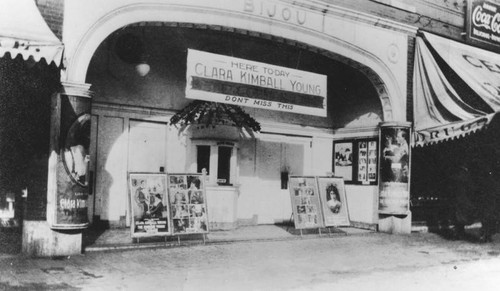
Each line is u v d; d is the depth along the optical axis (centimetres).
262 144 1330
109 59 1099
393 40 1268
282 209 1360
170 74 1188
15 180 837
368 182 1323
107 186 1096
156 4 911
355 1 1201
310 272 763
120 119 1116
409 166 1259
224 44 1271
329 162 1441
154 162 1154
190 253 889
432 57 1280
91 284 641
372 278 733
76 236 830
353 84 1371
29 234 799
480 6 1466
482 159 1216
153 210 933
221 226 1177
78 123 817
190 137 1198
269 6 1055
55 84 815
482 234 1175
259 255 895
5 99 809
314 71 1419
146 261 805
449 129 1180
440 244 1106
